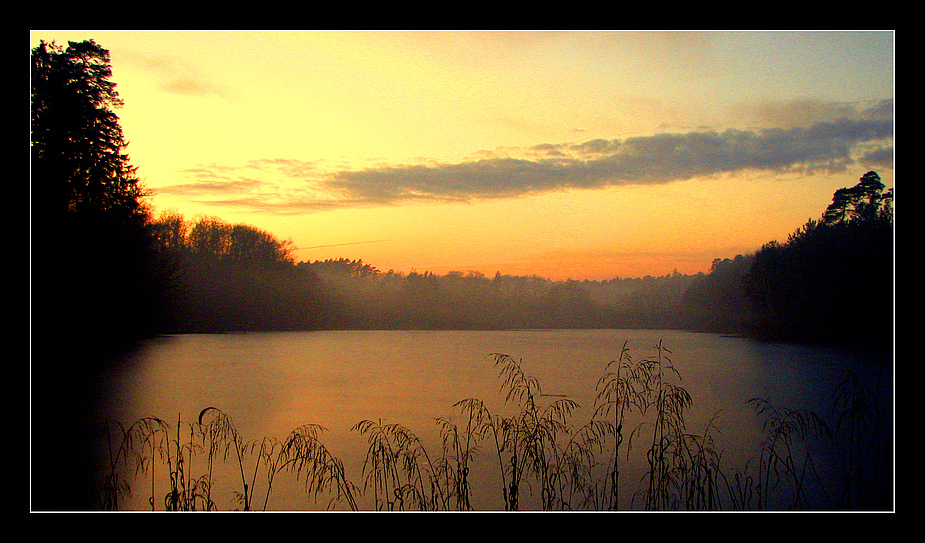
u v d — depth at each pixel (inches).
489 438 362.6
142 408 509.4
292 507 242.2
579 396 538.0
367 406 531.8
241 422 452.1
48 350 805.9
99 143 948.6
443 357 1080.8
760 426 397.7
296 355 1128.8
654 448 234.5
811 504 229.5
